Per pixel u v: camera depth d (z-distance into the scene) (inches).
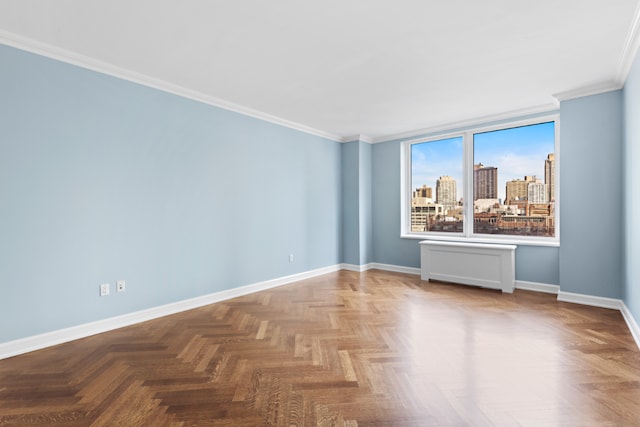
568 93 150.6
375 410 73.0
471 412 71.9
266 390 81.5
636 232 113.9
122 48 110.6
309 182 218.5
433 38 103.9
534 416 70.2
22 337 103.8
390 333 118.3
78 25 96.1
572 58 118.0
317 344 109.2
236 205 172.2
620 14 91.0
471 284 187.8
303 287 189.9
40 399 77.7
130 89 130.5
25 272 104.6
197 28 98.0
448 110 179.6
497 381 84.8
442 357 98.8
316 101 164.9
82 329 116.6
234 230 171.0
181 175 147.9
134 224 131.6
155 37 103.3
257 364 95.3
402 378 86.7
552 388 81.2
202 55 115.6
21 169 103.8
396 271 236.1
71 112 114.5
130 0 83.8
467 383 84.0
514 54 115.0
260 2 85.1
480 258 184.5
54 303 110.6
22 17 91.7
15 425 68.3
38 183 107.2
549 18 93.0
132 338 115.3
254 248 181.6
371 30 99.2
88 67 118.2
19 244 103.5
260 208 185.3
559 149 163.2
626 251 131.4
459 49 111.1
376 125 211.5
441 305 152.0
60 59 111.5
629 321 123.3
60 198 112.1
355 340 112.3
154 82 136.3
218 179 163.5
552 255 172.9
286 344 109.3
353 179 240.5
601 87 142.6
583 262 151.1
